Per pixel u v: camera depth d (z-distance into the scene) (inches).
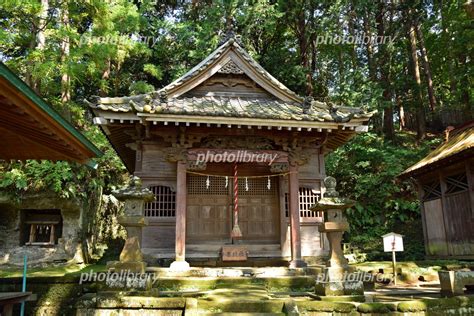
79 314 258.5
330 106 435.2
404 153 780.0
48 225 612.7
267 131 436.5
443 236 532.1
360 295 277.9
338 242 296.0
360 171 792.3
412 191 753.0
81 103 848.3
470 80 916.6
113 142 485.1
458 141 546.0
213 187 473.1
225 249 419.2
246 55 482.3
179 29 876.0
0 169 586.9
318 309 256.1
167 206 440.1
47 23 555.5
